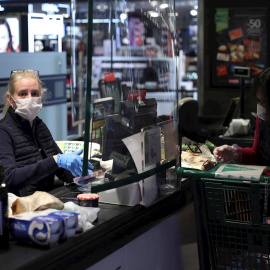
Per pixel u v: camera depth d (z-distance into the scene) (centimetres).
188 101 445
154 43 291
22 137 288
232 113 554
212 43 628
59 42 580
